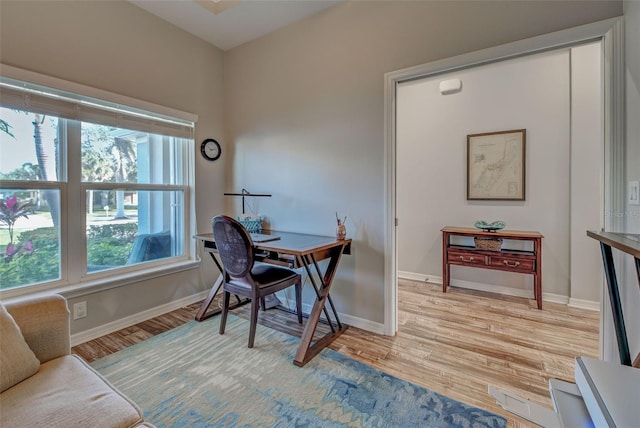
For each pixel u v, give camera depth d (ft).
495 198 10.63
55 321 4.05
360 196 7.73
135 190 8.36
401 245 12.60
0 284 6.22
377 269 7.55
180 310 8.93
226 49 10.23
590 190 9.06
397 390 5.34
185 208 9.56
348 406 4.94
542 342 7.06
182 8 8.09
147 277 8.29
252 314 6.77
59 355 4.06
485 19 6.06
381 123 7.34
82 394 3.26
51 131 6.77
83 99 7.09
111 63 7.47
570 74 9.30
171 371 5.87
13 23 5.98
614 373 2.82
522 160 10.12
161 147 8.94
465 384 5.52
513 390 5.36
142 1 7.80
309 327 6.58
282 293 9.51
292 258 6.52
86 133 7.34
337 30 7.93
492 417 4.69
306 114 8.57
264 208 9.60
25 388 3.31
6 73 5.87
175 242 9.38
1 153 6.11
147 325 7.91
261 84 9.50
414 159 12.19
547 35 5.52
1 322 3.53
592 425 2.57
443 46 6.49
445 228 11.05
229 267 7.05
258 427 4.50
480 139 10.84
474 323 8.13
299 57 8.64
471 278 11.14
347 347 6.86
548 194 9.77
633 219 4.75
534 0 5.62
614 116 5.03
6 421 2.82
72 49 6.80
